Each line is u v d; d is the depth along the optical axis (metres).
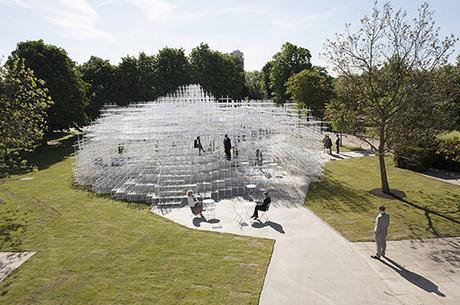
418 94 19.86
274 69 75.75
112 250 14.67
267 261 13.36
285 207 19.95
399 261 13.24
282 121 30.34
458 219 17.41
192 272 12.60
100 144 30.09
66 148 47.06
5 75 20.42
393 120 21.14
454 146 21.69
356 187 23.98
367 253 13.95
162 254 14.15
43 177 30.14
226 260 13.49
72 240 15.94
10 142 20.67
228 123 28.00
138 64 63.81
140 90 60.47
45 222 18.56
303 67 73.81
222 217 18.55
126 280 12.17
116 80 60.22
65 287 11.86
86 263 13.55
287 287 11.55
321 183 25.28
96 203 21.83
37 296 11.38
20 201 22.72
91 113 57.12
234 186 23.86
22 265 13.59
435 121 20.30
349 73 21.95
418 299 10.75
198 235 16.12
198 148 27.77
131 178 25.02
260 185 24.22
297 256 13.79
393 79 20.89
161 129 26.98
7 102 20.03
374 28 20.84
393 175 27.08
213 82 66.94
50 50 47.38
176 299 10.92
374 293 11.12
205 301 10.77
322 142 40.09
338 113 23.50
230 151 27.25
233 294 11.14
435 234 15.67
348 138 46.44
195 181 24.09
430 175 26.80
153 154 26.73
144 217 18.94
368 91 21.72
